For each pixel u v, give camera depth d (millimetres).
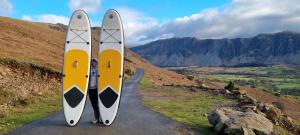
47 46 54000
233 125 11211
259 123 11773
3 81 21141
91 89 12305
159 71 109188
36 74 26922
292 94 199125
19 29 62188
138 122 13211
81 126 12023
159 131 11688
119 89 12414
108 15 12734
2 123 12094
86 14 12703
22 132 10820
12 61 26766
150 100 23125
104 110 12281
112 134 10906
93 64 12375
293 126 18547
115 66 12484
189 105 20703
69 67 12383
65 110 12102
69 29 12602
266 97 100312
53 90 24031
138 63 114500
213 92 30406
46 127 11695
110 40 12633
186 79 105188
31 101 18391
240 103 22109
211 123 12500
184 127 12656
